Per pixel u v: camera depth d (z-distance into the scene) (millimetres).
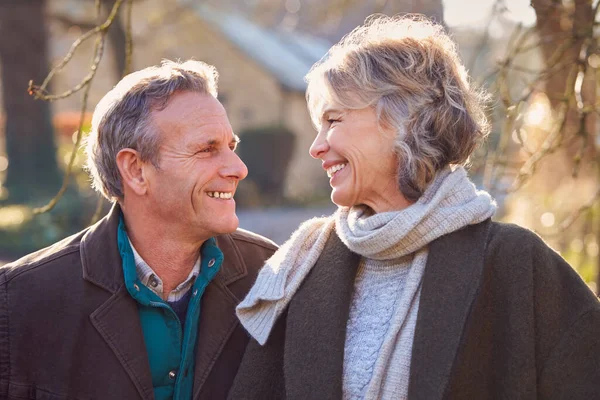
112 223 2268
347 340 1993
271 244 2518
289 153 19328
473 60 3975
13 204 13555
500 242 1911
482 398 1863
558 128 3518
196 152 2148
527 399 1819
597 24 3451
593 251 5102
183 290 2266
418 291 1931
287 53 25078
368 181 1977
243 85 22141
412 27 2000
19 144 13961
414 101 1910
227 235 2420
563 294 1890
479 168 3641
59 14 14742
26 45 14219
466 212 1893
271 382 2150
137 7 14766
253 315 2156
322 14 9398
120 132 2180
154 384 2184
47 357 2146
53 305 2174
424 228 1893
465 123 1928
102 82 19859
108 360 2146
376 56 1939
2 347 2145
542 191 6441
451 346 1826
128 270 2184
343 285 2031
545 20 3838
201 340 2227
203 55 21500
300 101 22234
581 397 1812
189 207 2158
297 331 2029
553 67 3809
